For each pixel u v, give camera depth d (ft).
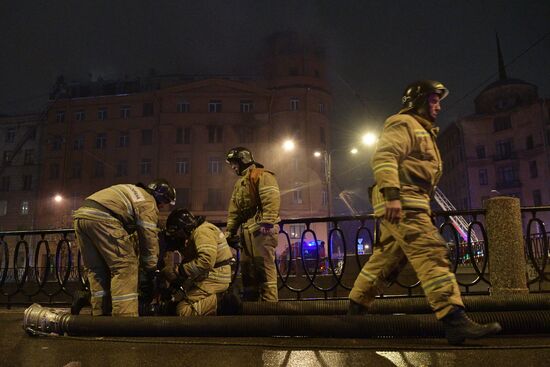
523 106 162.61
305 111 150.92
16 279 22.07
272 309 15.72
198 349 10.97
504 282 18.22
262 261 17.16
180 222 15.94
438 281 10.50
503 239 18.45
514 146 163.84
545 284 27.09
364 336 11.56
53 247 105.70
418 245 10.73
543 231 19.49
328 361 9.55
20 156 165.17
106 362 10.02
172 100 154.81
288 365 9.39
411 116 11.60
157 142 152.46
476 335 10.09
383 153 10.89
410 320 11.40
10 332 13.98
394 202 10.52
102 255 14.67
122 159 155.43
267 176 17.60
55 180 159.33
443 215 19.52
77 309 16.35
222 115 152.25
